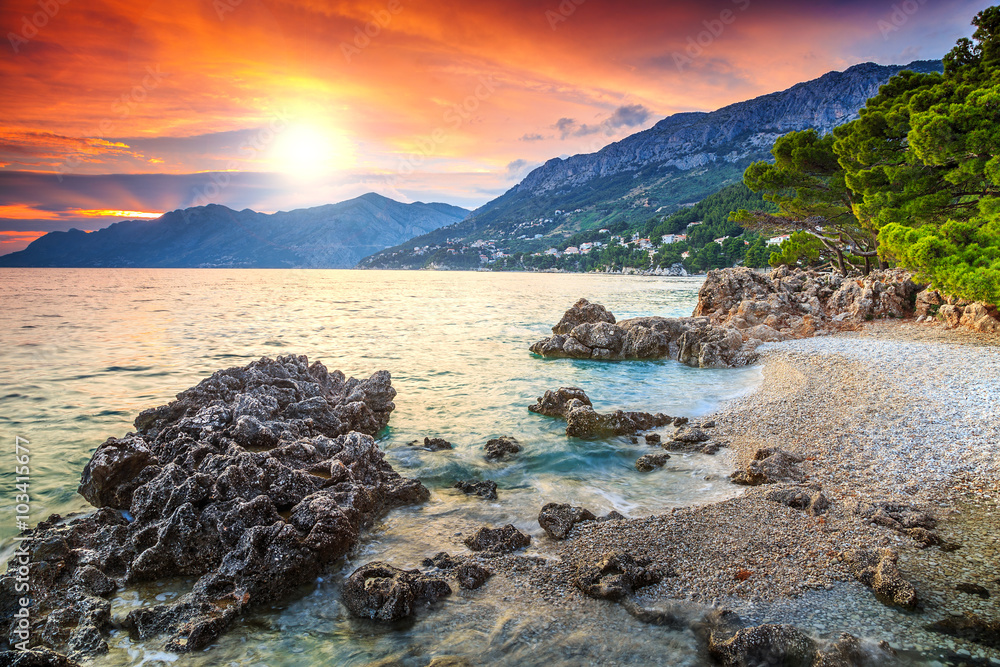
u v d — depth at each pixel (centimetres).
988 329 2548
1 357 2902
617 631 689
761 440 1443
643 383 2283
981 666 602
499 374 2480
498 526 1014
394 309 6359
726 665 621
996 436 1291
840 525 945
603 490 1195
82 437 1583
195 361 2808
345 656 666
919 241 2630
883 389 1778
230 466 1027
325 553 870
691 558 856
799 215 4753
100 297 8100
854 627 679
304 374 1861
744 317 3453
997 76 2955
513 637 682
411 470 1319
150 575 865
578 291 10444
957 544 868
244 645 696
